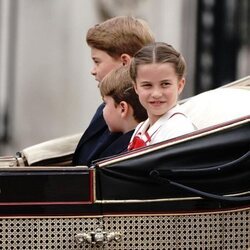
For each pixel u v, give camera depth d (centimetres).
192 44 3950
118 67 1648
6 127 3841
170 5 3872
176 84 1482
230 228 1441
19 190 1399
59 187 1402
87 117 3825
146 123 1527
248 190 1441
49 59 3825
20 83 3847
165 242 1423
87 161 1673
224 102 1594
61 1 3806
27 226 1405
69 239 1408
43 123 3847
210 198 1416
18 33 3825
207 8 3978
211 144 1416
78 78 3825
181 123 1480
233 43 4066
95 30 1716
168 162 1408
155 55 1466
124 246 1416
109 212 1409
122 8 3791
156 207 1415
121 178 1405
